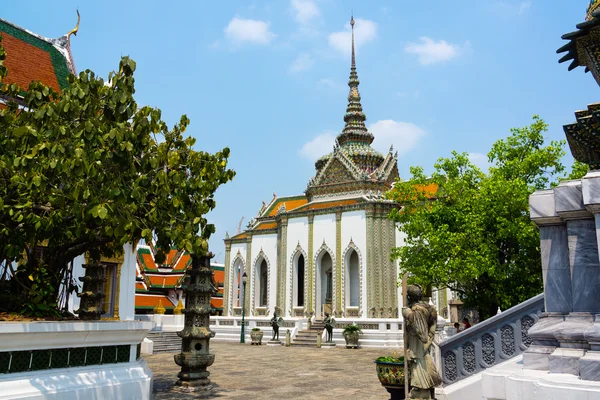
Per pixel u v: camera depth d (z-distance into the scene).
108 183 8.99
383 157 45.22
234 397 13.51
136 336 9.94
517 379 6.59
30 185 8.05
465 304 25.77
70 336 8.59
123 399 9.17
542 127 25.39
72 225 10.24
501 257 24.22
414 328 9.34
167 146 11.30
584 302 7.05
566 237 7.55
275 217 43.91
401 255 26.80
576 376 6.45
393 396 10.99
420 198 27.39
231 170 11.95
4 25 21.00
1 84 10.12
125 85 9.48
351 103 48.25
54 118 8.62
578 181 7.53
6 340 7.66
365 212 37.69
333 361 24.33
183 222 10.38
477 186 25.75
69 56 23.42
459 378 10.40
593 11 7.20
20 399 7.50
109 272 20.95
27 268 10.21
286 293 40.81
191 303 14.20
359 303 36.91
